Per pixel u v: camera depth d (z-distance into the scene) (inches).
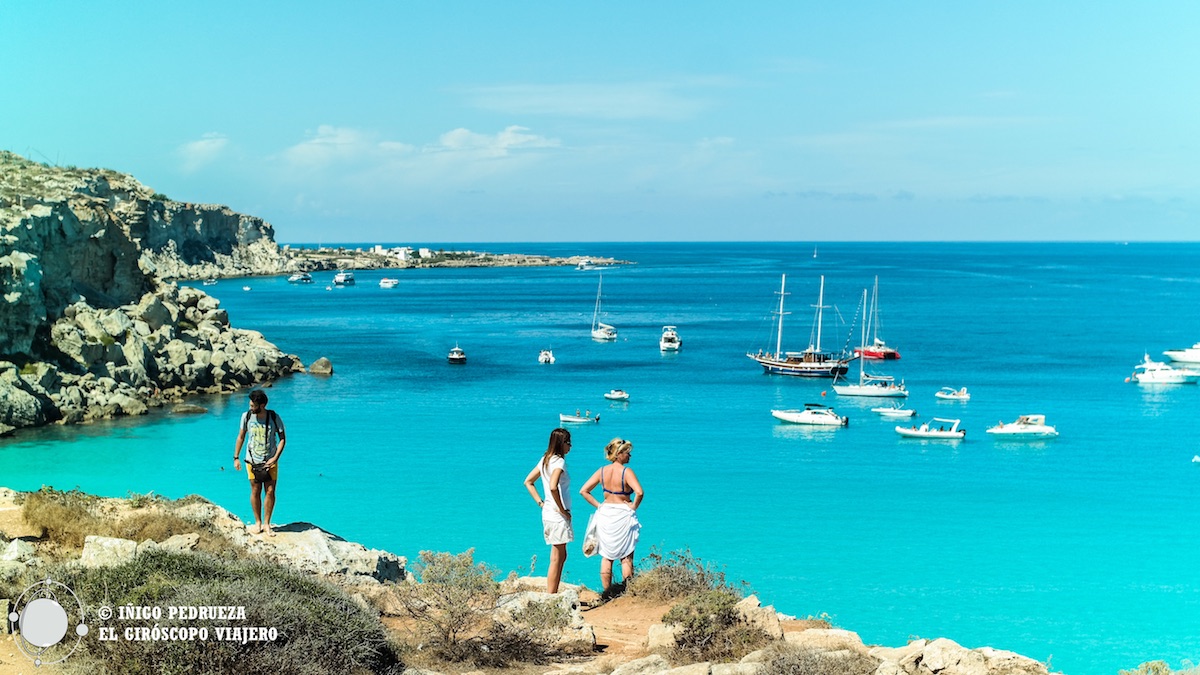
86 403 3100.4
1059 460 2952.8
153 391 3444.9
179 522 665.6
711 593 549.6
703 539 2054.6
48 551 601.0
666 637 533.3
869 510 2336.4
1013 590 1747.0
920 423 3602.4
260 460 666.8
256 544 639.1
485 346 5728.3
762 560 1910.7
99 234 3762.3
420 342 5821.9
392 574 704.4
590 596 695.1
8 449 2672.2
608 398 3976.4
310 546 645.9
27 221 3262.8
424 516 2193.7
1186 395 4200.3
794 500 2425.0
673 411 3774.6
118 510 711.1
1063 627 1566.2
